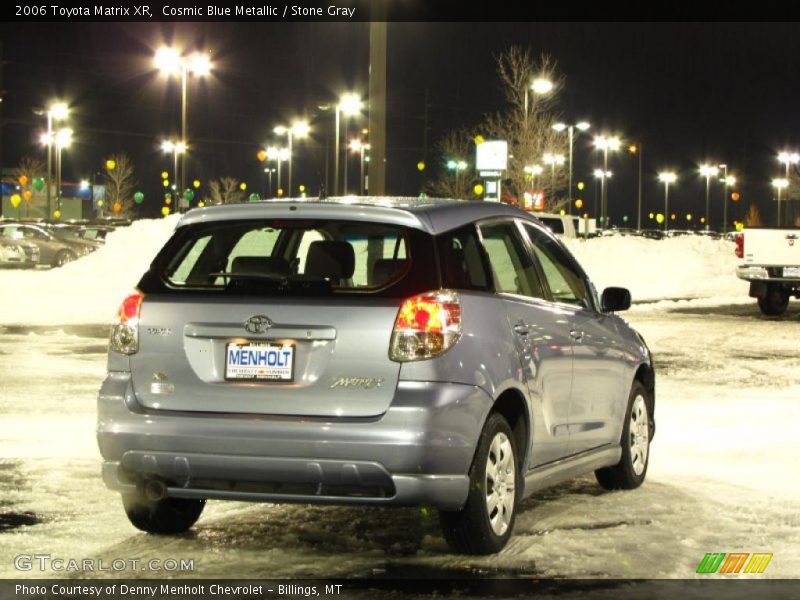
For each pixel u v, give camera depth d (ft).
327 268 20.44
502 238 22.38
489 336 20.12
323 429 18.98
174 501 21.61
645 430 27.20
